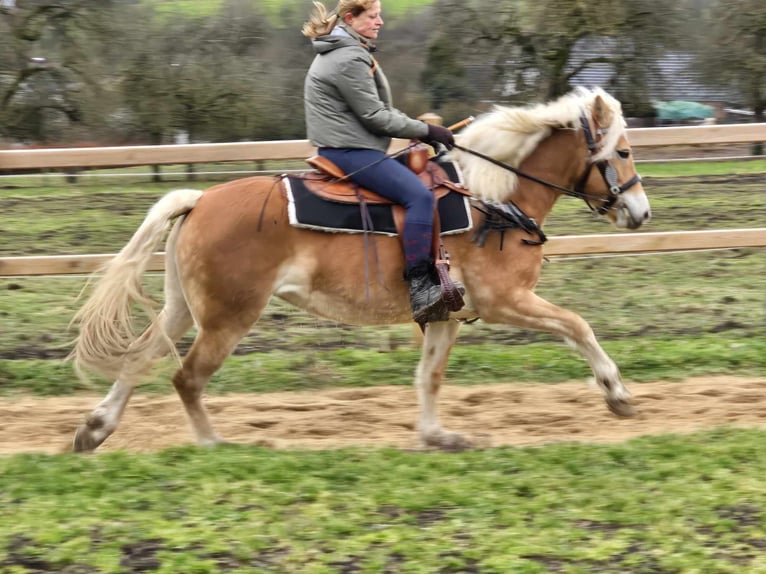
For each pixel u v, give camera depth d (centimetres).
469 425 695
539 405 748
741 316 1020
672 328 979
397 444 646
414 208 579
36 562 436
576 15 3145
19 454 584
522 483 529
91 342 580
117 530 464
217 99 3058
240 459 562
